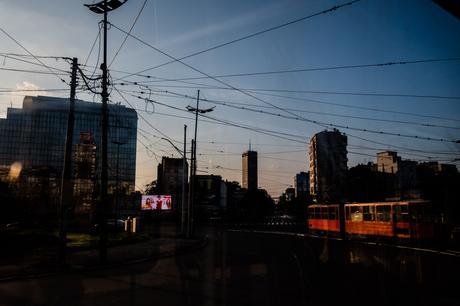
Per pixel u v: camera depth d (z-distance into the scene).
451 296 11.47
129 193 93.38
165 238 42.00
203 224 86.00
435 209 29.11
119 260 22.14
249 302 10.98
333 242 34.28
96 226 45.78
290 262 20.23
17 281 15.83
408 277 15.09
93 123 65.25
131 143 91.25
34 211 65.06
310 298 11.37
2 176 79.56
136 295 12.30
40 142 85.06
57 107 86.38
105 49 21.98
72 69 21.22
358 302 10.80
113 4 21.20
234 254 24.98
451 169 71.94
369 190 82.81
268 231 55.75
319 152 105.94
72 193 20.52
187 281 14.91
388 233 32.59
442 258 21.56
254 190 131.50
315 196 105.31
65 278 16.39
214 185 108.88
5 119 86.62
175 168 107.12
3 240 27.19
